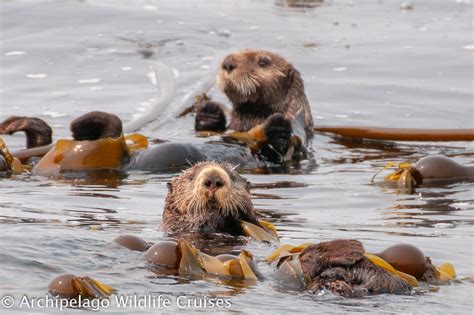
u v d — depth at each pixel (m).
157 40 39.03
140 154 24.80
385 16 42.53
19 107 31.92
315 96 33.34
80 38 38.84
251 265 14.02
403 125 30.84
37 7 41.41
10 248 14.77
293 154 26.45
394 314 12.50
